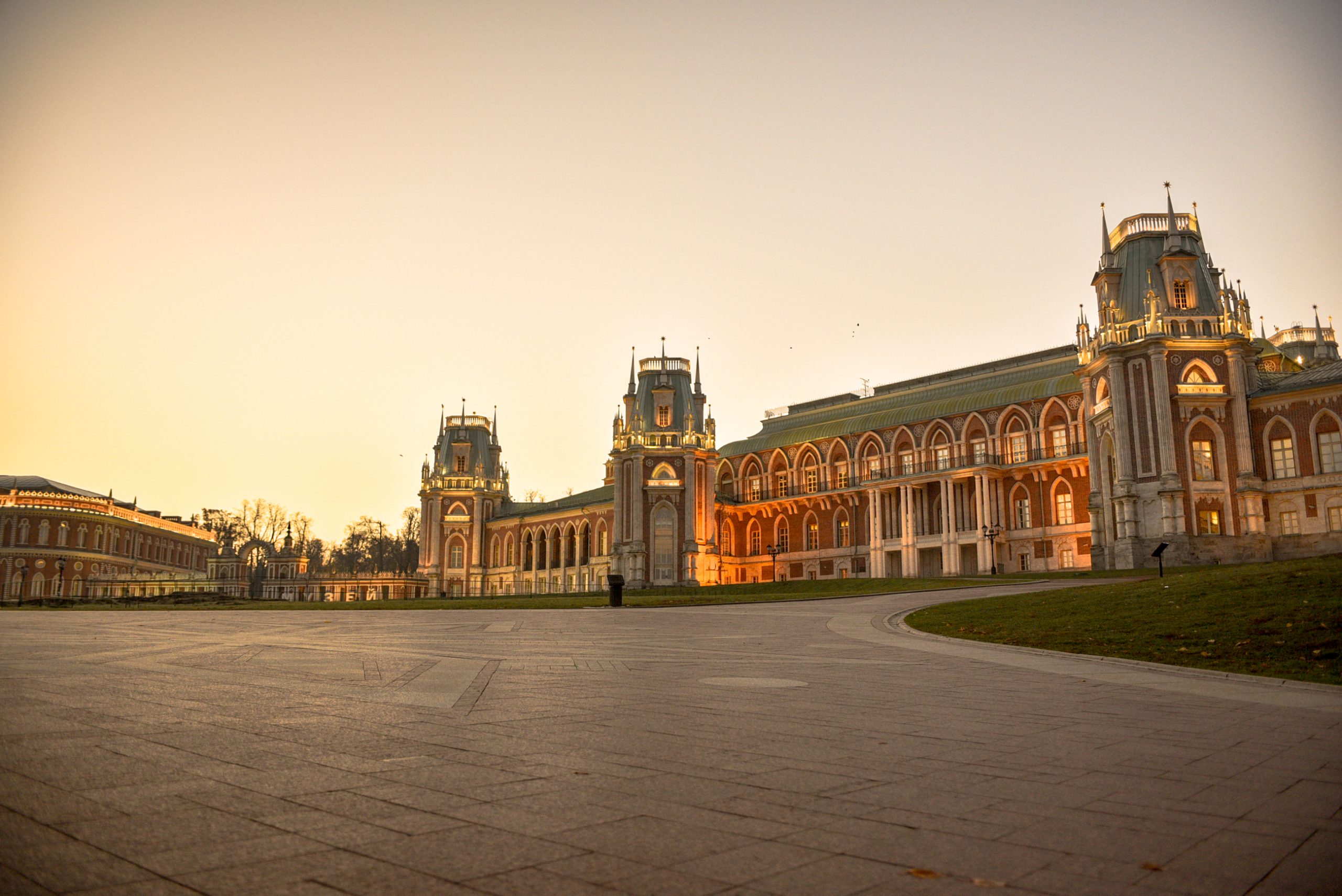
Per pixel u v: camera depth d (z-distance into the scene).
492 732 8.60
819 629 25.94
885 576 83.19
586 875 4.66
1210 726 9.42
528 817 5.69
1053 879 4.70
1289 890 4.56
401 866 4.76
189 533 156.25
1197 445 57.03
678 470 87.75
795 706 10.62
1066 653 18.67
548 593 101.38
